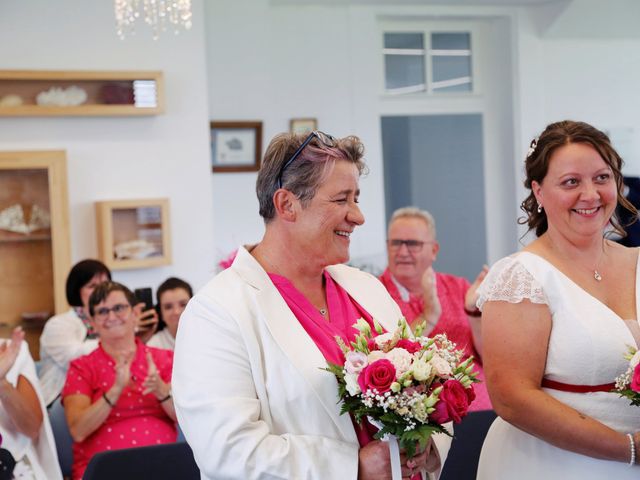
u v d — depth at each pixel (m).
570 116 6.50
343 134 6.21
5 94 4.62
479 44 6.52
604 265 1.98
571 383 1.90
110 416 3.17
